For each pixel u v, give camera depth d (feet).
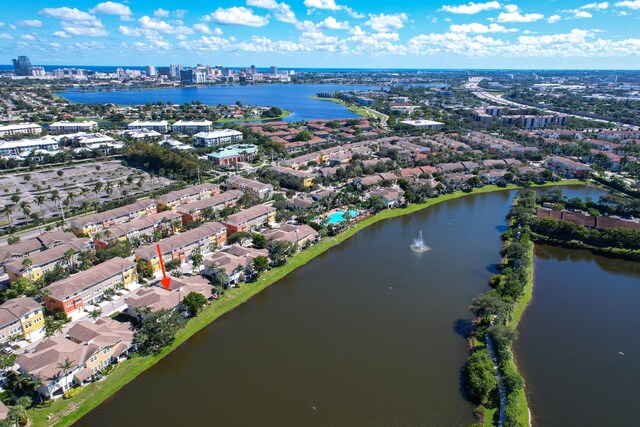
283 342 406.82
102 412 322.55
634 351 402.72
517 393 328.49
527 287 510.17
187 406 329.31
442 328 431.84
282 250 545.44
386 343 407.03
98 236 559.38
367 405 331.57
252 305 469.98
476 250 615.16
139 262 503.61
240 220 627.05
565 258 596.29
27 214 635.66
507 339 377.91
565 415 325.42
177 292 441.68
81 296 437.99
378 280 526.57
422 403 333.83
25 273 473.26
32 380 318.65
